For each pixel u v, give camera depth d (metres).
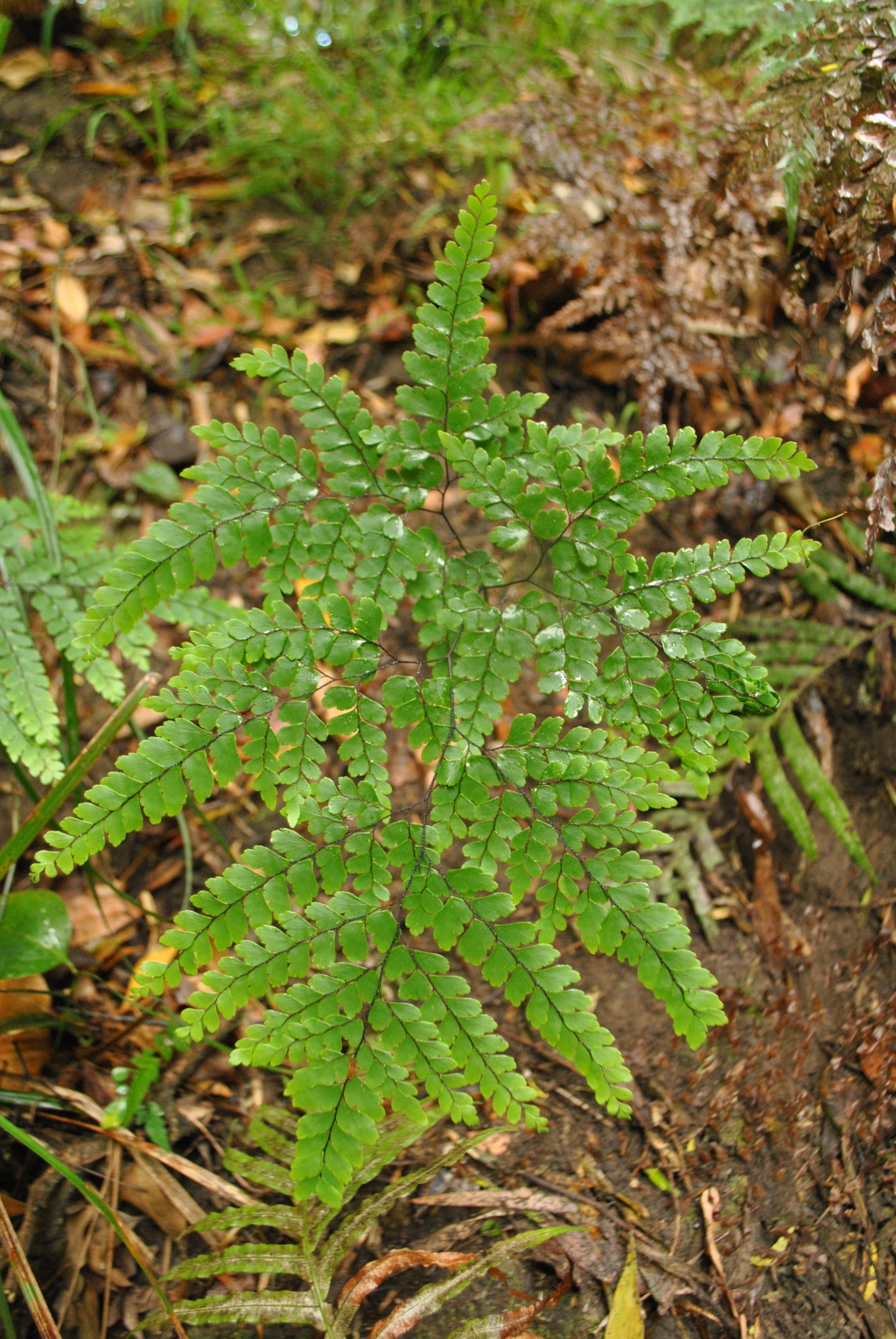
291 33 3.09
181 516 1.19
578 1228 1.43
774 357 2.27
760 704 1.16
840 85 1.53
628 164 2.39
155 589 1.19
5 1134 1.57
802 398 2.22
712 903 1.82
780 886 1.83
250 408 2.46
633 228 2.14
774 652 1.96
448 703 1.20
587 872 1.11
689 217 1.98
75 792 1.96
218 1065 1.70
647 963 1.08
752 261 1.98
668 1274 1.43
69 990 1.76
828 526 2.12
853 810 1.87
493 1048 1.06
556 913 1.12
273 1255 1.33
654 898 1.82
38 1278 1.45
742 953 1.77
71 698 1.74
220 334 2.51
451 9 3.06
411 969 1.10
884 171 1.42
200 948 1.11
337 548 1.24
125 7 3.11
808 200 1.61
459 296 1.17
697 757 1.19
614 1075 1.07
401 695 1.20
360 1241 1.47
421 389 1.22
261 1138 1.54
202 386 2.47
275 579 1.24
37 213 2.66
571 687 1.20
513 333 2.42
